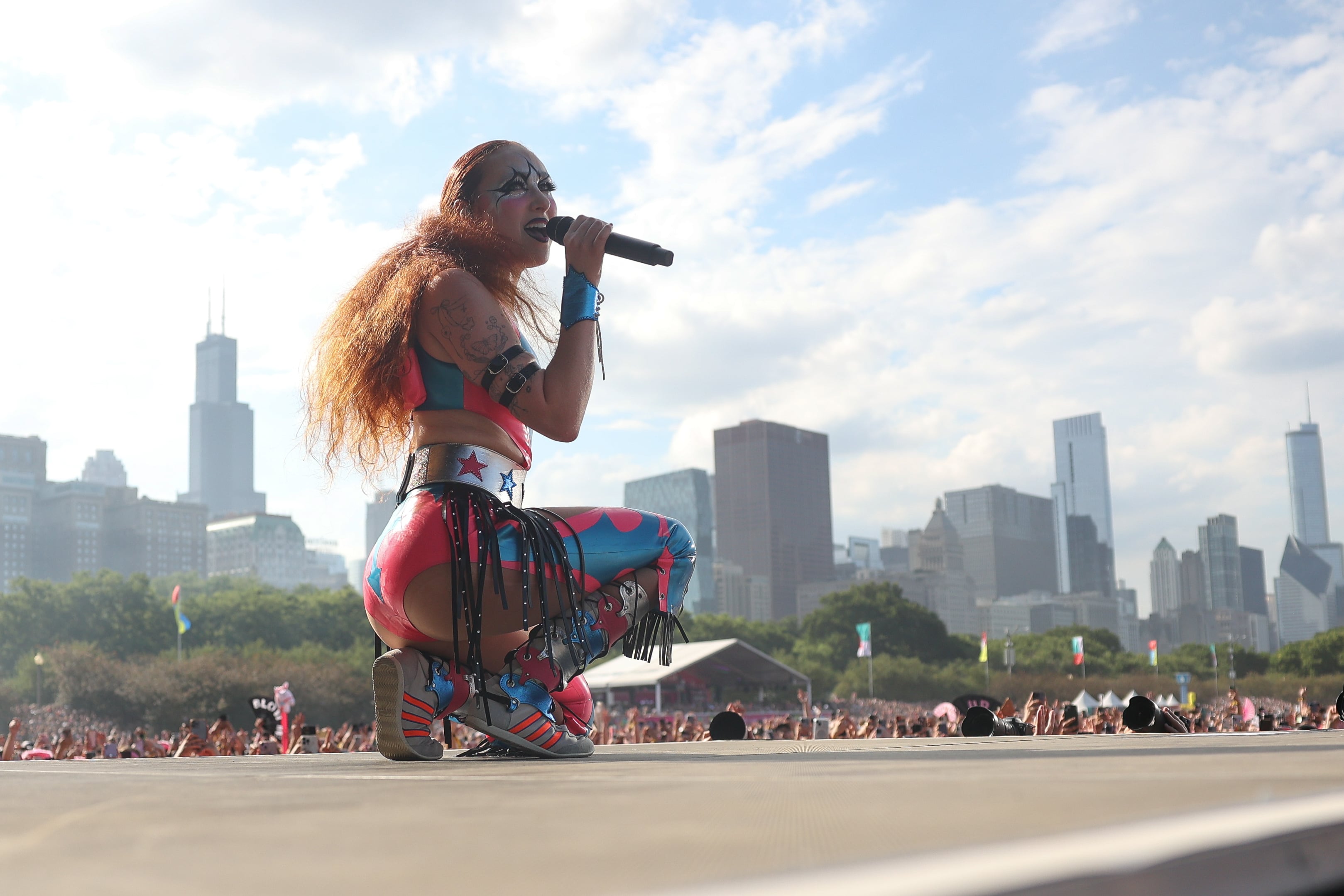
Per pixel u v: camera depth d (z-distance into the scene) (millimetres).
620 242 3174
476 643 2822
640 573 3150
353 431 3252
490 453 3043
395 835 660
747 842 562
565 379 2961
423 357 3084
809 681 56844
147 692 70062
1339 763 1078
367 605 3037
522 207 3375
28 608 95062
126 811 874
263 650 89625
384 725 2752
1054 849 427
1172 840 439
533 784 1160
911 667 111812
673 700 82625
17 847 631
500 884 447
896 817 660
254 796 1045
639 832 631
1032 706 11688
